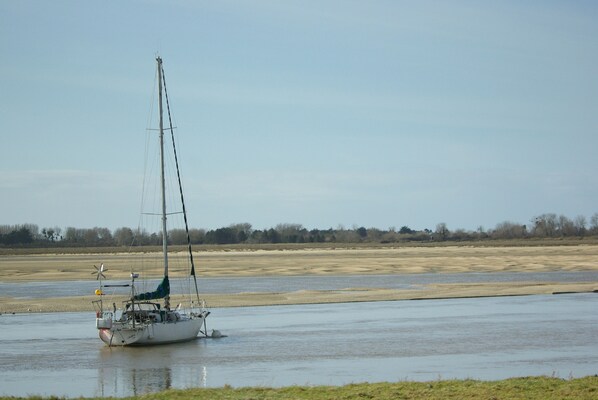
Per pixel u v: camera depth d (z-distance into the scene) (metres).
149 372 67.38
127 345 81.31
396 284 158.75
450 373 65.62
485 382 50.91
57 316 109.94
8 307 119.44
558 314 106.88
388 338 85.88
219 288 152.75
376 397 46.69
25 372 67.88
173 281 172.50
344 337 86.88
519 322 98.50
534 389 47.94
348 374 65.50
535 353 75.56
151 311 84.44
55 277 186.38
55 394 58.81
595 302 122.81
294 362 71.56
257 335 89.06
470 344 81.25
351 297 132.88
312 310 115.81
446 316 105.94
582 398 45.47
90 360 73.56
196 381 63.16
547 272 190.88
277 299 130.38
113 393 59.09
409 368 68.12
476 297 132.50
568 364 69.81
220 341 84.75
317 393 48.19
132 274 84.00
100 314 83.31
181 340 84.19
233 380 63.28
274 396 47.62
